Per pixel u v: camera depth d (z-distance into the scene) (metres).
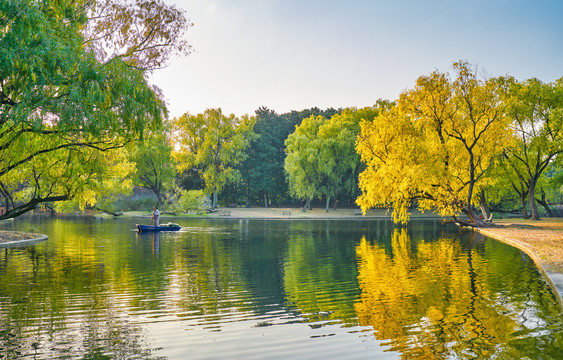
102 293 12.73
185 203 65.69
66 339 8.51
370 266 17.94
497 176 49.62
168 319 9.99
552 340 8.28
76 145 19.44
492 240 29.31
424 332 8.88
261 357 7.64
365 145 39.72
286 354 7.77
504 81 43.84
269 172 88.31
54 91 14.79
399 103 38.50
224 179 73.12
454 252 22.58
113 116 15.40
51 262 18.97
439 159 37.19
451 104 37.44
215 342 8.41
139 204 76.38
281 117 99.69
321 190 73.06
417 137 37.22
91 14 18.52
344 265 18.25
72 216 63.19
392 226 45.00
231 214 68.25
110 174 26.81
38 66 12.88
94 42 18.03
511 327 9.14
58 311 10.66
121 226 42.59
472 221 41.00
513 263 18.47
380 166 39.47
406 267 17.58
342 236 32.94
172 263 18.78
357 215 68.12
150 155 68.06
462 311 10.47
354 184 72.69
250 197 93.06
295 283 14.29
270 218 62.16
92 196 28.25
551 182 59.81
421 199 38.94
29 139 18.16
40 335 8.75
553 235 30.59
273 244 26.91
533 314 10.13
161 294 12.64
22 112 13.23
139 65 19.14
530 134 47.94
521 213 65.88
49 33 13.63
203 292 12.93
